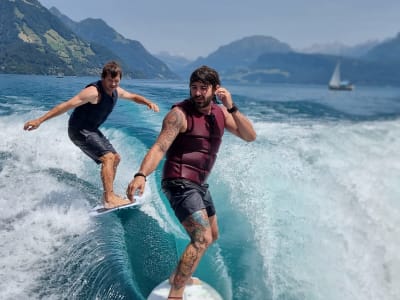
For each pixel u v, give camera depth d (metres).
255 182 4.02
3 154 4.98
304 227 3.35
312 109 14.19
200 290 2.38
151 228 3.32
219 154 4.78
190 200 2.19
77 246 2.80
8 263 2.54
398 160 5.38
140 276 2.61
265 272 2.76
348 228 3.49
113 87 3.74
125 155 5.07
